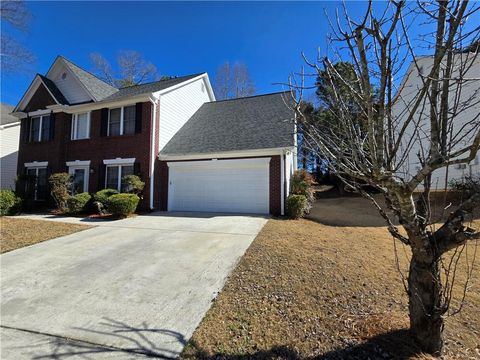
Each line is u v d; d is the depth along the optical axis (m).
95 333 3.28
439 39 2.23
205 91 18.20
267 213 10.99
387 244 6.63
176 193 12.54
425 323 2.71
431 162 2.15
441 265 2.91
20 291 4.41
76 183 13.75
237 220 9.48
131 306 3.89
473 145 1.91
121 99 12.84
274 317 3.49
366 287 4.21
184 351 2.94
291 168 12.95
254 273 4.76
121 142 12.91
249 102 16.20
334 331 3.15
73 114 14.37
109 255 6.02
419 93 2.38
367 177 2.45
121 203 10.35
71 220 10.20
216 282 4.54
